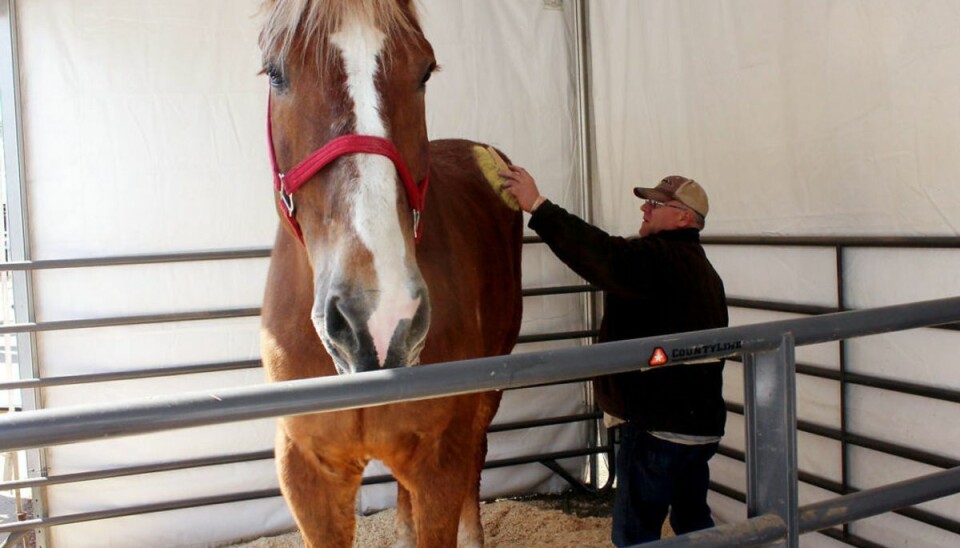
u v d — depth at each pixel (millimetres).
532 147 3822
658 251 2307
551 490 4066
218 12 3410
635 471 2377
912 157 2428
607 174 3809
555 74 3834
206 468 3545
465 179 2715
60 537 3408
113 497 3447
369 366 1324
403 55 1509
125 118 3340
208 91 3420
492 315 2523
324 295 1391
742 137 3070
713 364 2355
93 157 3314
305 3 1477
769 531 1274
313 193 1462
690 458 2344
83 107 3291
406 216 1431
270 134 1688
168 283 3436
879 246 2523
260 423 3574
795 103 2822
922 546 2535
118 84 3324
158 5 3342
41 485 3221
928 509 2498
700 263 2375
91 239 3336
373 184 1380
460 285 1995
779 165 2912
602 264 2250
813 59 2740
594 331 3879
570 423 4039
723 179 3184
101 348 3389
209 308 3484
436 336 1859
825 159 2725
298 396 993
